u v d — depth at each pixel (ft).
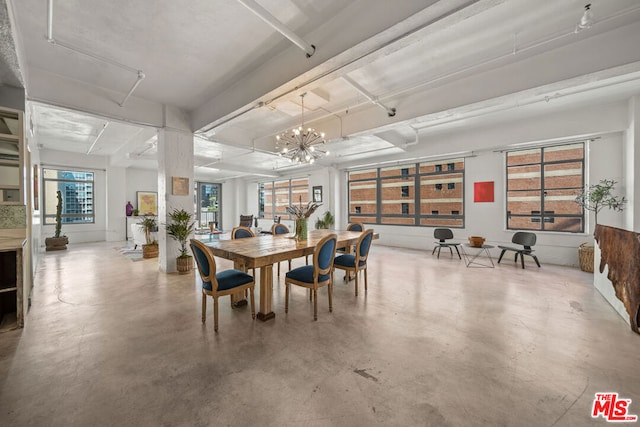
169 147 14.35
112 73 10.91
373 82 11.53
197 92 12.71
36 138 18.54
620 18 7.54
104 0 7.04
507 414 4.76
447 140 20.27
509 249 16.47
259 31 8.40
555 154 17.12
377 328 8.13
